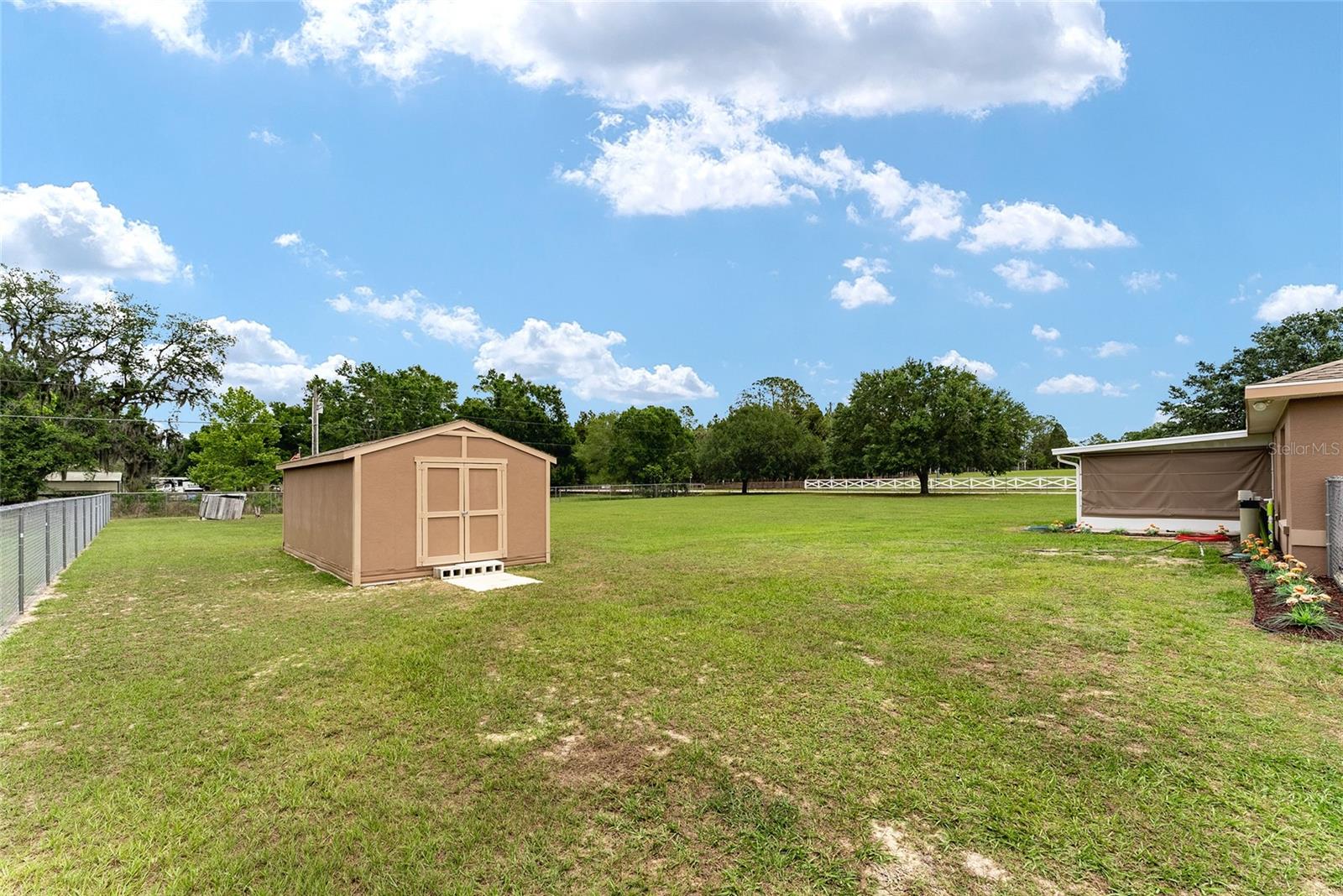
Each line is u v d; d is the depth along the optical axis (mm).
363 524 8867
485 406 50375
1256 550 9695
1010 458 38375
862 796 2848
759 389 68812
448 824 2682
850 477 53281
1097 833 2520
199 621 6652
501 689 4387
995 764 3135
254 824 2695
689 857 2430
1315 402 7562
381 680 4629
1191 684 4258
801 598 7285
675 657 5078
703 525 18891
